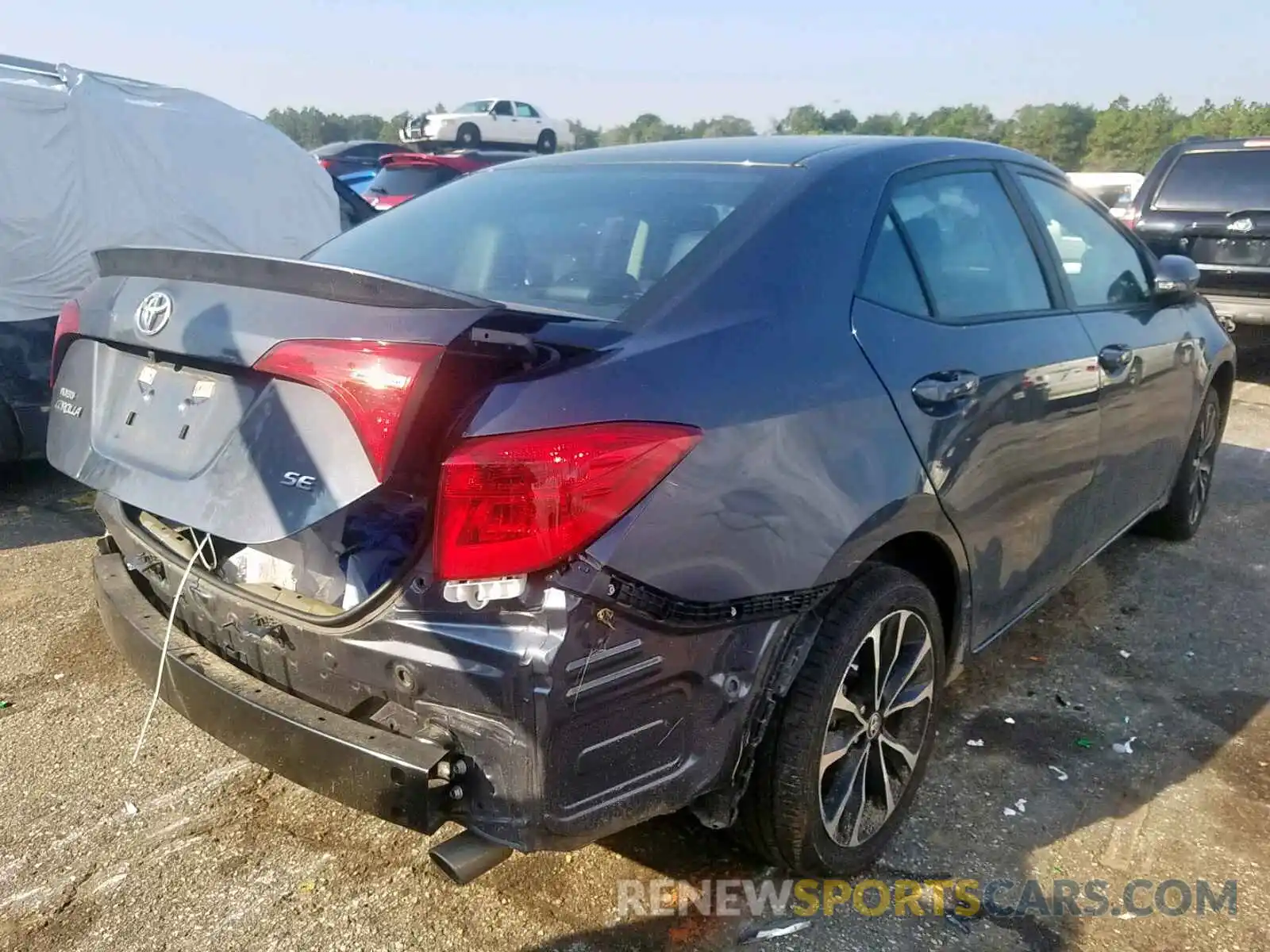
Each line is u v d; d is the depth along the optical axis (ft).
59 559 15.03
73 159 19.70
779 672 7.42
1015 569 10.19
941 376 8.57
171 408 7.44
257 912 7.97
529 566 5.97
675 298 7.26
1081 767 10.14
